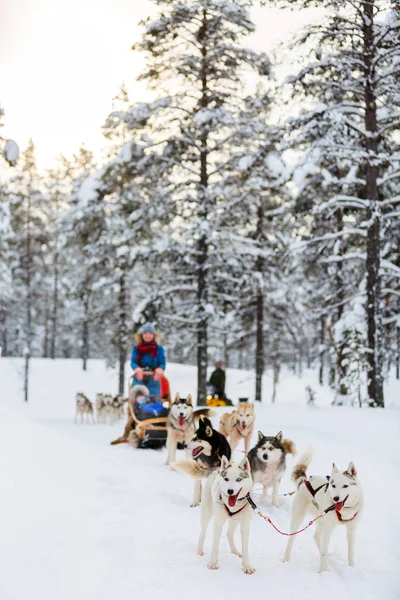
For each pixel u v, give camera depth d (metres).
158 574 4.85
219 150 18.72
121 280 25.20
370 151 14.56
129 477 7.96
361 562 5.37
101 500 6.57
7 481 5.76
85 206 24.80
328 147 14.65
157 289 19.78
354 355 16.06
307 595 4.70
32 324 40.19
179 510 6.83
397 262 17.42
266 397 33.72
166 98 17.92
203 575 4.95
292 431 11.81
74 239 27.05
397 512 6.84
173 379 35.22
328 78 14.88
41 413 26.02
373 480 8.26
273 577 5.02
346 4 13.73
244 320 25.00
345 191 16.83
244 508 5.15
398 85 14.32
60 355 56.75
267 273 22.58
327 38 14.26
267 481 7.20
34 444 7.55
